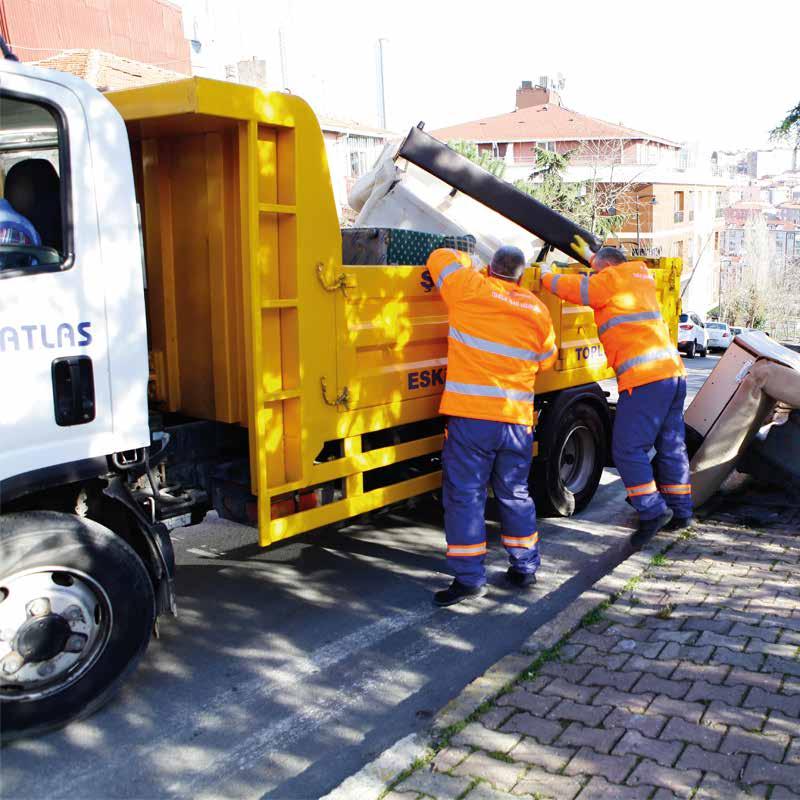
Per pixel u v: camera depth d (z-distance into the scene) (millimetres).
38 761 3479
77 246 3553
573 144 49531
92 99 3582
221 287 4367
